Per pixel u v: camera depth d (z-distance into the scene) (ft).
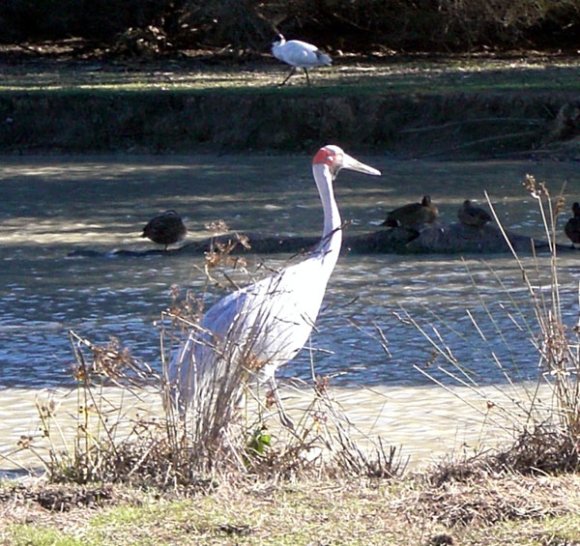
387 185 88.22
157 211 77.77
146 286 54.08
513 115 107.65
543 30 158.61
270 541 21.85
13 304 50.78
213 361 27.35
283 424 28.35
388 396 36.14
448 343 42.39
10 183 93.04
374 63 143.84
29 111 115.24
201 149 112.06
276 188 87.51
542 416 30.63
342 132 110.52
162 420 29.14
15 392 37.17
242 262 30.32
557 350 27.66
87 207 80.18
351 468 27.22
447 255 60.44
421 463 29.09
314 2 151.02
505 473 25.98
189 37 154.61
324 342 42.83
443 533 21.93
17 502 24.43
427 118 109.29
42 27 160.45
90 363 40.27
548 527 22.06
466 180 90.43
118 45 151.74
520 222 70.74
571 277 53.78
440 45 154.81
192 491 25.09
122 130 114.21
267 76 131.64
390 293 51.31
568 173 93.66
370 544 21.61
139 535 22.33
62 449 30.99
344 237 62.23
